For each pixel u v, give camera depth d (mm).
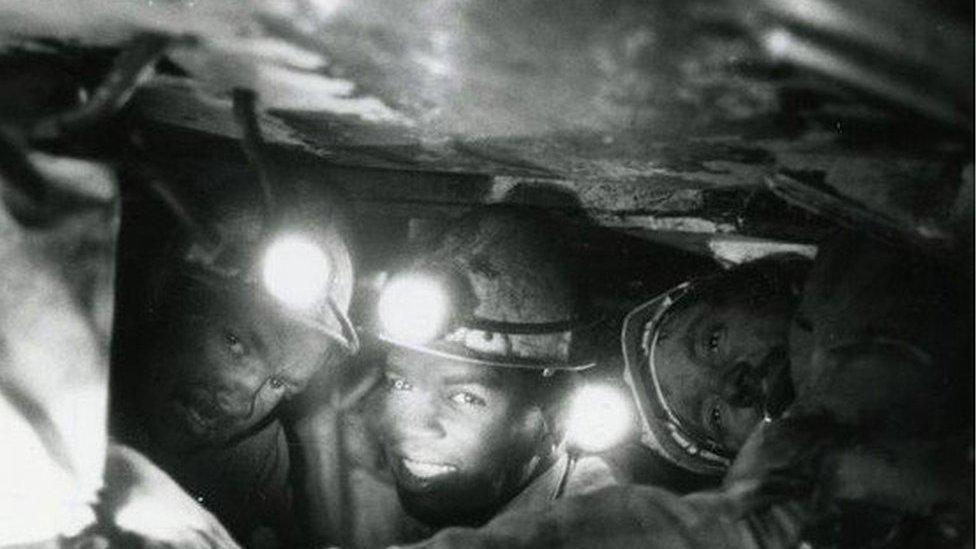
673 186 1003
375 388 1140
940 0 518
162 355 1007
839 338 845
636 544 828
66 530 762
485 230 1061
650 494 859
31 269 732
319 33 605
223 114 875
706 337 1041
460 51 611
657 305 1107
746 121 693
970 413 795
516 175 1044
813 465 822
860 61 563
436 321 998
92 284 760
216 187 983
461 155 946
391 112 787
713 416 1039
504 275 1050
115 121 749
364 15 572
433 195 1088
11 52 699
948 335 801
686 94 645
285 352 1003
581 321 1092
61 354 750
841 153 753
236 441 1082
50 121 673
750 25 540
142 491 854
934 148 705
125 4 588
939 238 761
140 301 1008
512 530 851
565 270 1085
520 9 545
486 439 1059
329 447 1176
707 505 838
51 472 752
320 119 842
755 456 860
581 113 717
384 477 1186
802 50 558
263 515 1180
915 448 793
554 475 1140
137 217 1013
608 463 1181
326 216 995
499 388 1052
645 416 1095
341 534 1182
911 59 555
